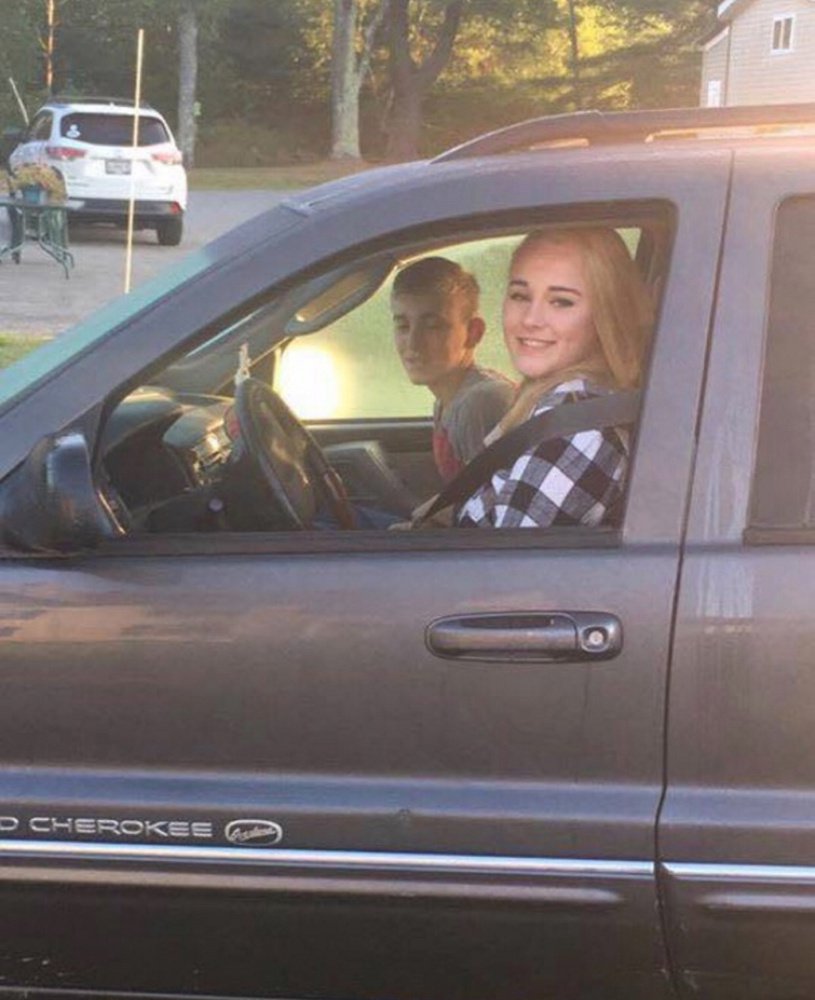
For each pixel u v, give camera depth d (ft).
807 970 8.25
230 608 8.36
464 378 11.70
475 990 8.58
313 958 8.58
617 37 201.46
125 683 8.42
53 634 8.44
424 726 8.25
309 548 8.46
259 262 8.63
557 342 9.20
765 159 8.41
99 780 8.48
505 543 8.34
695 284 8.29
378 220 8.55
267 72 197.88
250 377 11.44
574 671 8.13
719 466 8.18
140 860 8.45
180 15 169.48
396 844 8.28
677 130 8.93
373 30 176.14
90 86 187.62
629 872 8.16
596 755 8.18
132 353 8.70
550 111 198.29
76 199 70.69
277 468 9.50
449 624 8.19
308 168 162.40
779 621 8.00
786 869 8.05
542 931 8.32
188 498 9.46
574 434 8.87
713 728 8.07
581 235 9.13
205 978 8.73
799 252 8.29
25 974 8.86
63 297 52.47
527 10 180.45
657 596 8.08
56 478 8.20
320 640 8.29
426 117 197.57
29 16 159.33
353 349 14.37
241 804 8.34
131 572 8.46
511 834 8.20
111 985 8.83
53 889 8.55
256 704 8.35
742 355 8.21
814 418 8.18
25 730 8.52
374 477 12.41
